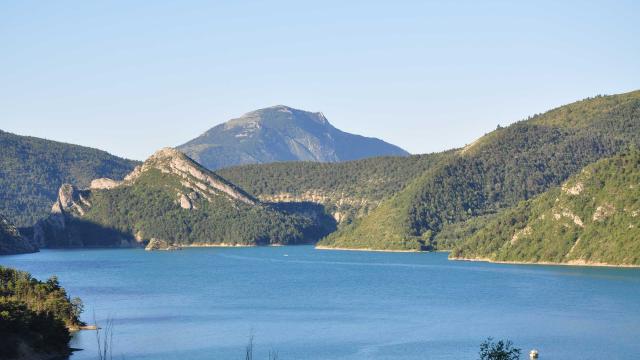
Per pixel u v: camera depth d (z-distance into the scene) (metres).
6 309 197.00
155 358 195.75
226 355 199.12
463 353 199.62
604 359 192.00
